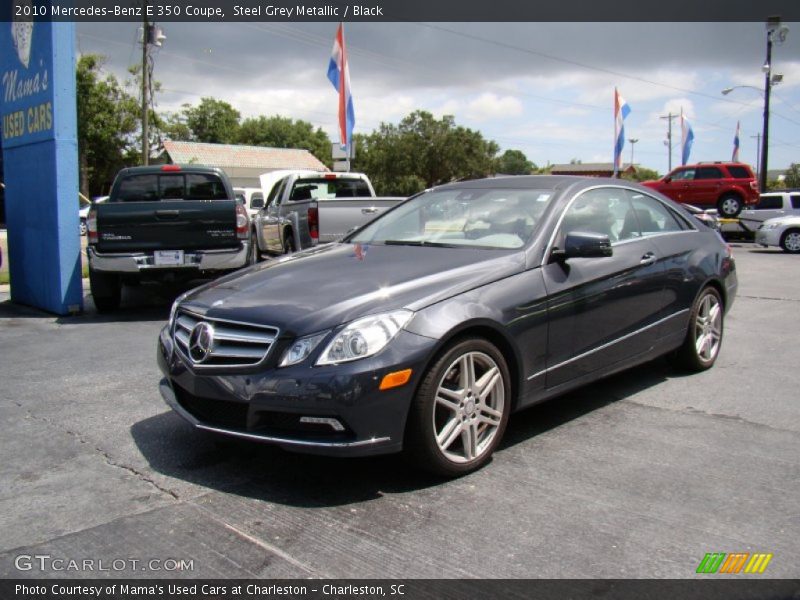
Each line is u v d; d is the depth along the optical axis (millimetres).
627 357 4742
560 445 4098
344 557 2883
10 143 9609
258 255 14547
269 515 3258
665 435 4246
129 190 9398
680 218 5574
